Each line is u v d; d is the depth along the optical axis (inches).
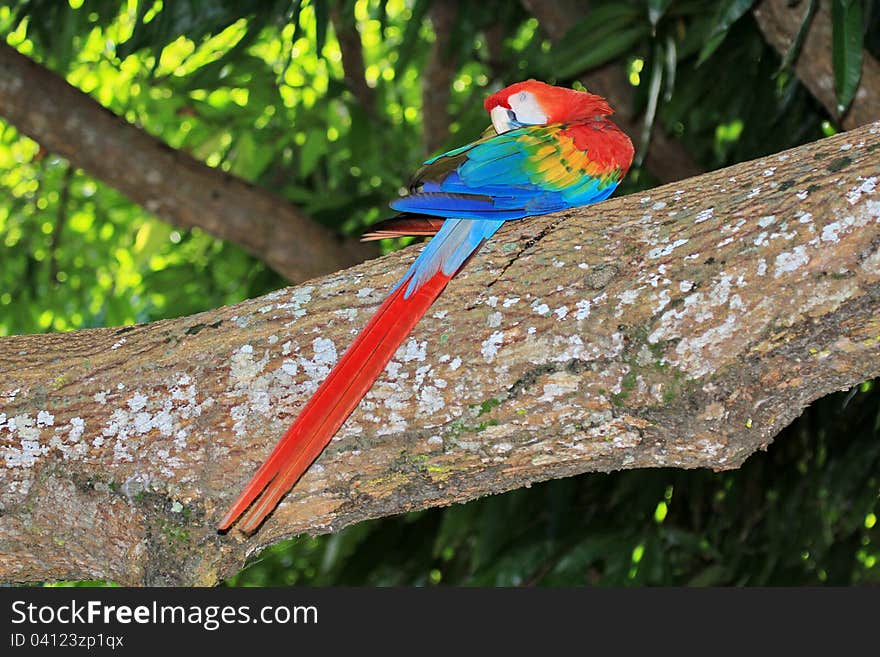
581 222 104.2
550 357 96.2
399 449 99.0
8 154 299.9
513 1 265.3
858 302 87.9
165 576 101.7
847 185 91.1
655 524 230.1
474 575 223.5
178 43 271.3
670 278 94.8
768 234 92.4
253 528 91.7
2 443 103.4
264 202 214.1
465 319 99.0
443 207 107.0
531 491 234.1
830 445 225.6
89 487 102.6
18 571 107.7
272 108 266.4
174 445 101.9
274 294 107.7
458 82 322.0
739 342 91.4
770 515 228.5
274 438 100.9
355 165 280.5
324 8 204.8
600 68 232.4
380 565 250.4
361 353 95.9
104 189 297.3
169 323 109.0
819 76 179.9
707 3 207.3
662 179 241.0
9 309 294.4
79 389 104.4
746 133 235.8
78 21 218.2
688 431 94.3
